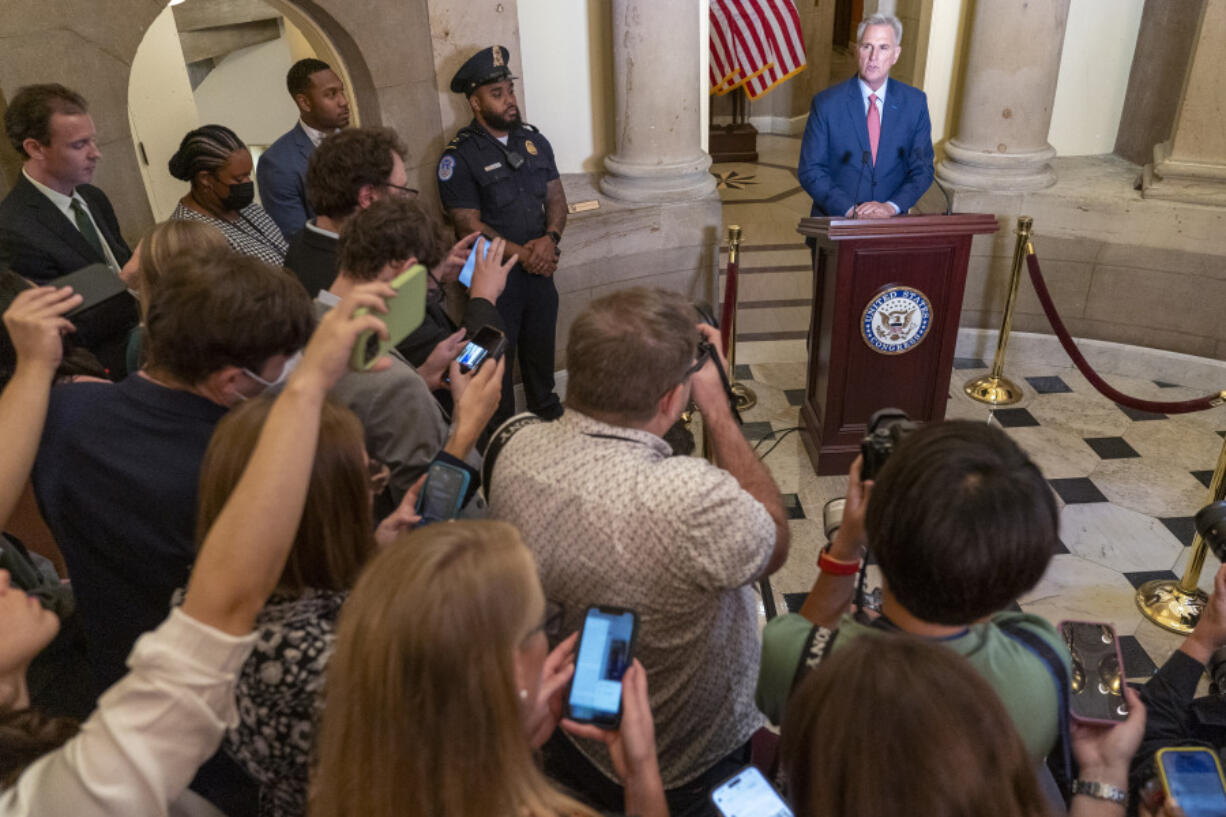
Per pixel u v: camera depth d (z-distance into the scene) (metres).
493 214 4.14
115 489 1.58
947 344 3.92
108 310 2.17
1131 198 4.71
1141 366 4.99
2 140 3.20
